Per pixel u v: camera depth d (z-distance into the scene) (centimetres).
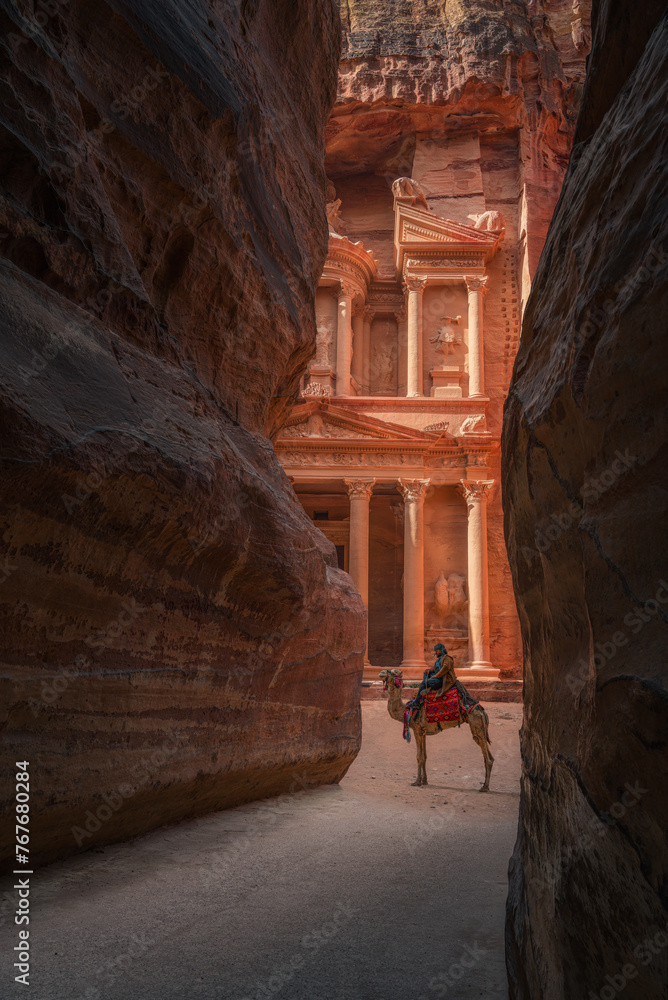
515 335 3200
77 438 389
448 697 1105
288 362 802
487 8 3378
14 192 412
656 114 196
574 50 3516
